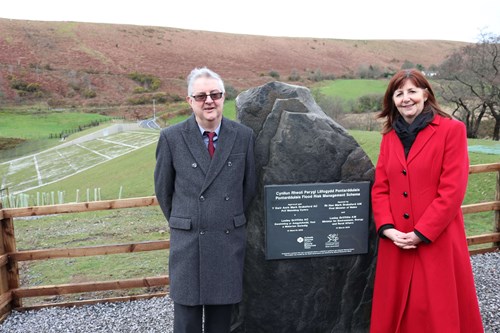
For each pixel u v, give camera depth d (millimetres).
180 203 2615
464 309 2693
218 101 2535
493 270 4863
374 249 3268
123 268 6914
